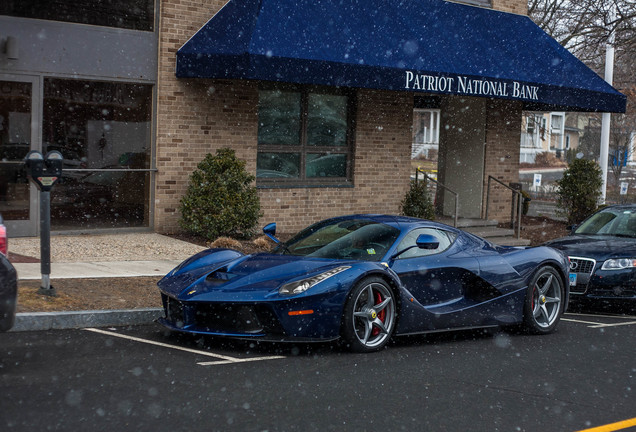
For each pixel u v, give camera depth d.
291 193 14.20
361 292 6.37
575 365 6.34
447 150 17.44
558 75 15.39
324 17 12.95
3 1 11.21
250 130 13.54
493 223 16.59
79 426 4.12
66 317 7.00
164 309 7.05
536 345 7.24
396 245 7.10
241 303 6.08
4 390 4.79
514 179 17.61
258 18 12.09
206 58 12.05
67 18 11.76
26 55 11.44
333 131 14.87
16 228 11.55
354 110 14.98
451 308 7.18
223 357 6.03
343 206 14.92
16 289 5.36
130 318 7.37
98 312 7.20
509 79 14.32
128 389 4.92
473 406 4.93
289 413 4.56
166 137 12.62
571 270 9.73
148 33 12.48
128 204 12.61
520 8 16.89
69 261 9.88
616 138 37.97
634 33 21.19
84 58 11.93
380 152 15.32
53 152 7.43
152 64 12.55
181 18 12.64
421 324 6.91
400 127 15.57
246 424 4.30
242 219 12.37
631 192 42.59
